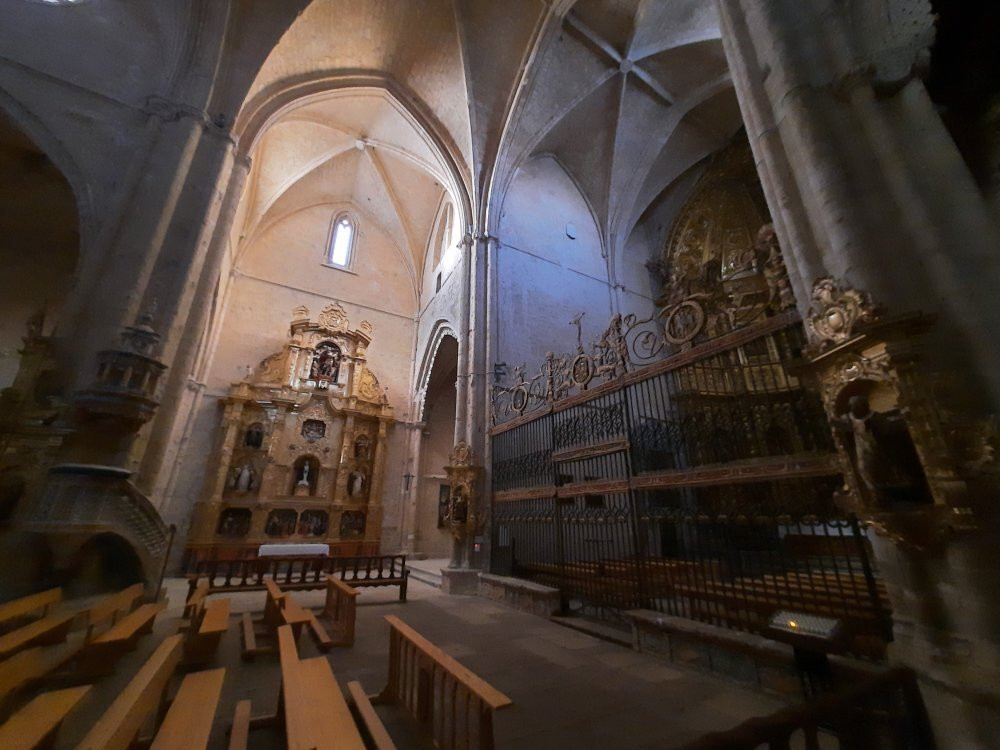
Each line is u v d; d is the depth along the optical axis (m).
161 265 7.37
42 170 10.27
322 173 18.38
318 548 12.47
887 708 2.44
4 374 10.49
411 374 19.39
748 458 4.77
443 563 14.74
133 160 7.66
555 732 3.08
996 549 2.62
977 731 2.41
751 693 3.76
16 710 3.24
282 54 10.87
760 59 4.78
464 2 12.14
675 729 3.12
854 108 4.04
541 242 14.56
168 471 13.09
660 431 6.07
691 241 16.41
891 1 4.18
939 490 2.73
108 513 6.11
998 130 4.34
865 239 3.50
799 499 4.33
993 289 3.18
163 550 6.82
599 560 7.08
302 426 15.79
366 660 4.66
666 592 5.51
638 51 13.27
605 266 16.22
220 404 14.91
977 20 4.33
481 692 2.29
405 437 18.27
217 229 9.34
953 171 3.59
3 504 5.79
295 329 16.81
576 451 7.50
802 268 3.95
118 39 8.39
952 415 2.89
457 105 13.76
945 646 2.68
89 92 7.91
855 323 3.10
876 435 3.05
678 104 14.83
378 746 2.53
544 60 12.66
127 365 6.29
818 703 2.06
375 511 16.20
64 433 6.00
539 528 9.06
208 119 8.58
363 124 16.48
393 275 20.45
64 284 11.47
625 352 6.91
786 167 4.34
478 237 13.12
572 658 4.77
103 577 6.41
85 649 3.84
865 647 3.49
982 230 3.36
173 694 3.58
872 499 3.03
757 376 9.01
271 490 14.57
